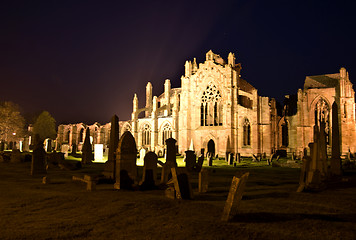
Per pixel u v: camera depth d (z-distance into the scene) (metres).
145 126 77.00
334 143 24.23
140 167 30.08
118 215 9.34
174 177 12.42
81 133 95.19
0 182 17.61
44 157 22.47
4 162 32.88
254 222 8.50
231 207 8.63
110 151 20.39
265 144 55.44
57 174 22.44
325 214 9.52
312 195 13.19
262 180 20.06
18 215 9.38
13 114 76.06
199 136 60.44
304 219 8.82
